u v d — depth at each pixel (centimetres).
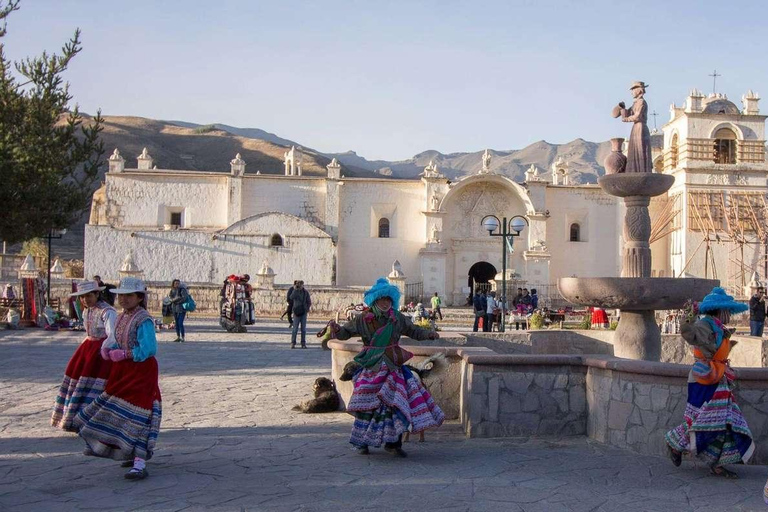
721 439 794
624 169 1455
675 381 885
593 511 682
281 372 1727
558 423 1016
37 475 797
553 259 5712
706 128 5284
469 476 798
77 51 2514
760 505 704
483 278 5756
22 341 2433
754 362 1745
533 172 5666
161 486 752
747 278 5144
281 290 4241
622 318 1391
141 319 793
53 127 2512
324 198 5494
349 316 2933
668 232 5431
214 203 5481
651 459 880
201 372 1719
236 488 743
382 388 874
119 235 5047
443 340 1555
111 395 788
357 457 886
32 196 2422
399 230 5606
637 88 1441
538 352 1831
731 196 5247
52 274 5156
